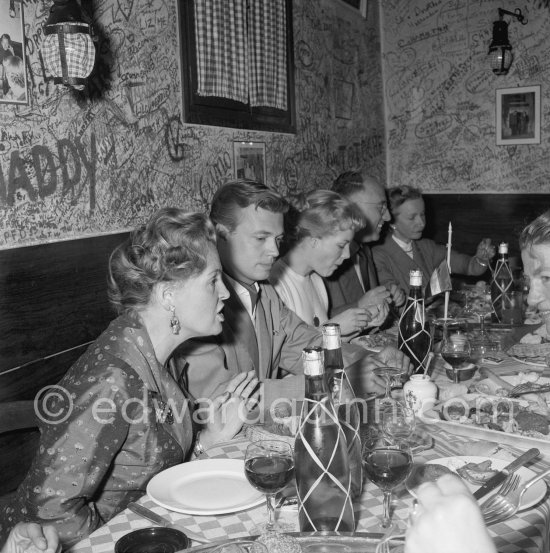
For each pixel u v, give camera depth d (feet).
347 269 10.74
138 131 9.20
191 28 10.20
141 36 9.21
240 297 7.23
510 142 15.85
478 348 7.32
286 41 12.84
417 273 6.56
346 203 8.71
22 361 7.45
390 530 2.92
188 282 4.99
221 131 11.07
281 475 3.71
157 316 5.07
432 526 2.10
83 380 4.68
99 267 8.50
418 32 16.70
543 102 15.33
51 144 7.74
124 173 8.96
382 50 17.22
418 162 17.16
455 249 16.90
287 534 3.40
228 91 11.10
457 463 4.49
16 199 7.31
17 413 5.35
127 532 3.92
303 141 13.75
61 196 7.92
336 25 14.96
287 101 12.97
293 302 8.75
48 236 7.75
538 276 5.45
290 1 12.89
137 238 5.06
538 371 6.62
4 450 7.28
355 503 4.12
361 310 8.20
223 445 5.14
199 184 10.55
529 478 4.17
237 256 7.15
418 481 4.27
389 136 17.43
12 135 7.22
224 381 6.30
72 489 4.46
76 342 8.20
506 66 15.12
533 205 15.75
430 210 17.12
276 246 7.22
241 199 7.01
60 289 7.93
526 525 3.71
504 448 4.77
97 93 8.42
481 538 2.09
